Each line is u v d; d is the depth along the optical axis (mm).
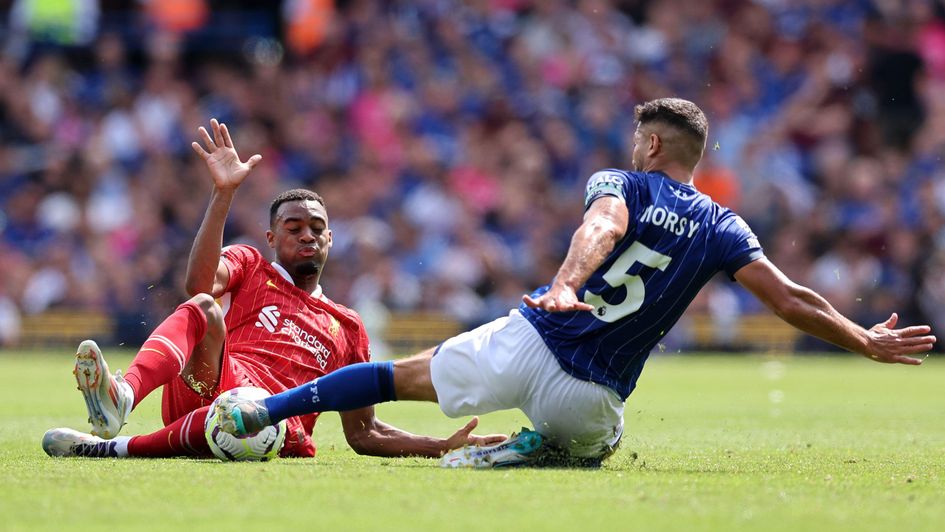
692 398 40375
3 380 46406
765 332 71625
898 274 72250
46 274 71750
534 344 17406
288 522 12398
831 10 82625
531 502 13719
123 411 17688
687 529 12227
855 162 77875
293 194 21594
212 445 18141
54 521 12453
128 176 77000
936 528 12562
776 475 16922
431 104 80188
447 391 17656
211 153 19547
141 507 13234
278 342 20703
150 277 72875
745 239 17922
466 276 71375
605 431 17922
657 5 83688
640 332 17594
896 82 83188
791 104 79375
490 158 77000
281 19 85938
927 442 24891
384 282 69500
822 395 42688
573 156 77688
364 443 20109
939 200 74250
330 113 80812
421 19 83812
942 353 71062
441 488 14703
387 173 76938
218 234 19406
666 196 17688
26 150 79062
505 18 83625
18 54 83000
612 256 17438
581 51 81750
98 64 82688
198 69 85188
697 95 79875
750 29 81750
